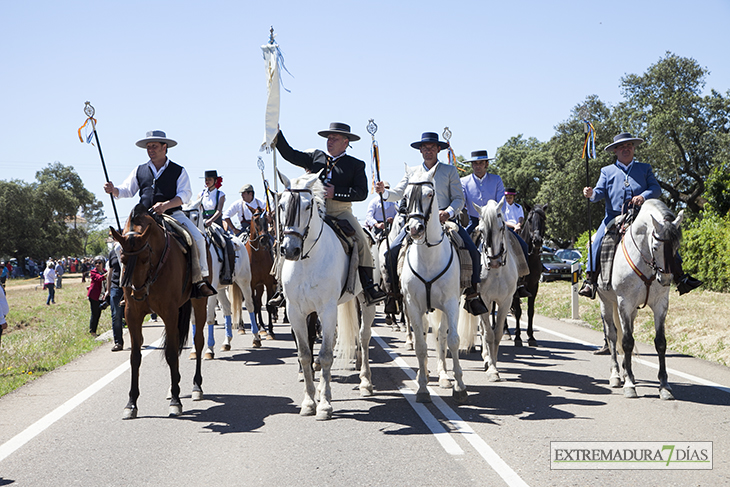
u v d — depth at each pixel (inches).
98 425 239.6
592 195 324.2
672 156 1758.1
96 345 468.4
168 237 264.2
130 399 253.0
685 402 263.7
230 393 297.6
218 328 582.9
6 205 3324.3
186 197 299.9
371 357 399.5
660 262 257.0
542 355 399.9
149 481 178.9
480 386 304.7
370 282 284.2
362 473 182.4
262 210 508.1
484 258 315.6
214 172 452.8
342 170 291.6
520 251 350.0
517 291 409.4
